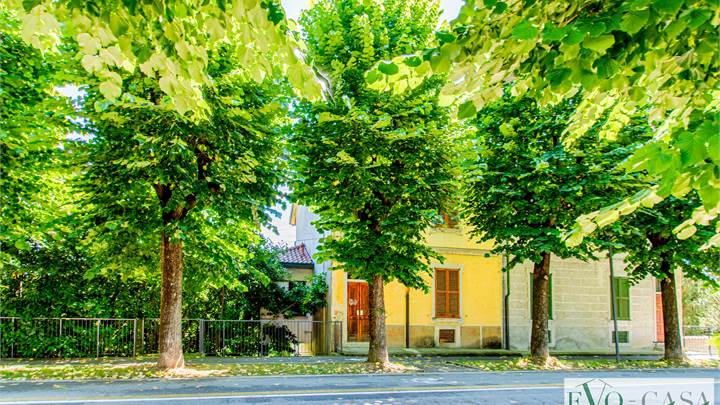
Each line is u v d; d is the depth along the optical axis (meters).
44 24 4.40
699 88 3.91
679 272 26.28
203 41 4.81
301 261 23.83
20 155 11.95
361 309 20.97
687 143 2.92
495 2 3.46
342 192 14.05
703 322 34.81
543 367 16.03
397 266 14.49
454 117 4.34
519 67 4.03
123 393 10.22
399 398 10.08
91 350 17.61
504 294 22.80
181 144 10.90
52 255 17.38
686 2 3.03
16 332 16.83
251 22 4.18
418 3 14.88
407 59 3.90
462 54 3.86
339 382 12.14
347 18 14.55
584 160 15.33
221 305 19.72
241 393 10.38
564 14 3.77
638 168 3.39
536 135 16.27
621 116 5.71
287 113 14.41
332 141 13.51
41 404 9.06
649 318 24.67
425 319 21.45
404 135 12.82
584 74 3.61
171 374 12.68
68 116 12.00
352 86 14.10
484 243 22.72
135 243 13.38
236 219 14.12
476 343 22.06
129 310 18.55
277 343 20.08
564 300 23.48
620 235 17.47
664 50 3.82
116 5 4.02
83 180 12.46
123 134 11.65
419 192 14.39
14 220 12.41
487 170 16.34
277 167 13.71
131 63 5.00
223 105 11.80
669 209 17.20
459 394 10.66
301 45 4.74
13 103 12.02
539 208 15.99
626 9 3.04
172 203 12.10
